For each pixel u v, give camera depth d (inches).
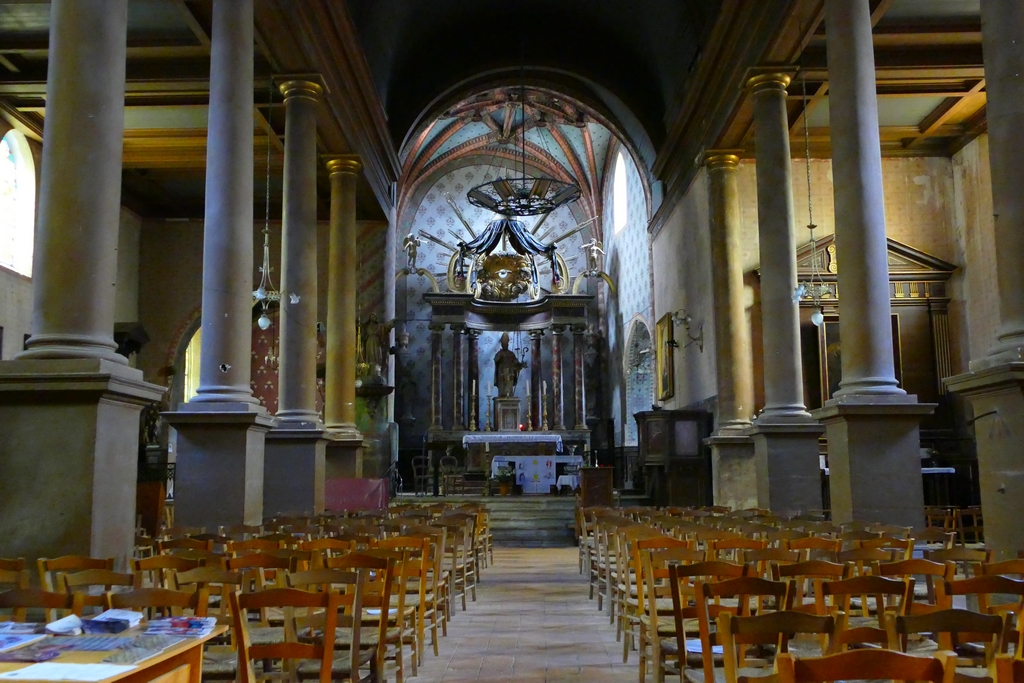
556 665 265.9
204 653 194.4
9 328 670.5
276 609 245.1
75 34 280.7
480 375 1219.2
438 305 1175.6
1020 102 288.2
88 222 274.8
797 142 720.3
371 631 224.5
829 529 318.3
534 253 1219.2
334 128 638.5
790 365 530.9
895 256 709.9
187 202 872.3
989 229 676.7
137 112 672.4
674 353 832.3
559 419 1167.6
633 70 858.8
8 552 255.3
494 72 886.4
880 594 178.4
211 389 395.2
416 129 884.0
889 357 393.1
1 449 259.8
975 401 291.1
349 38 587.2
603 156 1210.0
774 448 514.9
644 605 247.3
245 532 328.2
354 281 684.7
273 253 858.1
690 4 669.9
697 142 729.6
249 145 418.6
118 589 260.8
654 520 369.4
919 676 108.0
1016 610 195.6
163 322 864.9
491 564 552.4
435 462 1134.4
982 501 288.2
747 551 211.8
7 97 642.8
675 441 719.1
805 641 205.3
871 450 379.9
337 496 597.3
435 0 762.8
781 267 539.8
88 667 123.5
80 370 259.0
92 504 256.7
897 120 697.6
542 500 763.4
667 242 863.1
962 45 590.9
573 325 1179.3
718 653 194.9
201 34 535.5
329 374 669.9
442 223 1238.9
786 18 494.6
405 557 234.4
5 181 678.5
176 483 387.5
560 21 853.2
